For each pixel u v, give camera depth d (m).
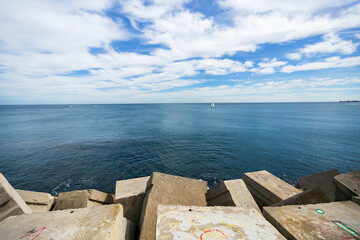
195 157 20.62
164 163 18.78
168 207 2.64
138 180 6.99
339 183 3.49
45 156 20.44
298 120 56.28
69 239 1.94
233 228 2.22
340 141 27.58
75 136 31.50
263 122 51.75
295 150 23.16
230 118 64.12
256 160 19.73
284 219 2.50
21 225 2.18
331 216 2.58
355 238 2.15
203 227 2.21
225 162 19.12
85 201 5.87
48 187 13.62
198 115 79.56
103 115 81.88
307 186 6.95
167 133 34.72
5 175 15.39
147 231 3.78
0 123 49.28
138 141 28.06
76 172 16.27
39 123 49.78
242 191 5.29
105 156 20.77
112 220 2.29
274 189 5.50
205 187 5.93
